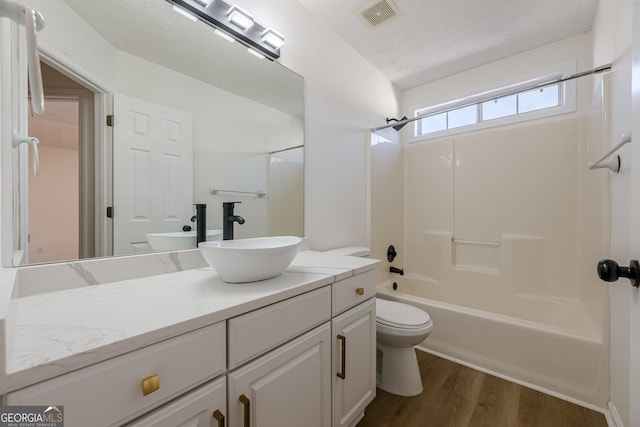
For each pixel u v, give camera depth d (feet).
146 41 3.58
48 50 2.79
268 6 5.05
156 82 3.67
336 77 6.72
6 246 2.52
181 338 1.96
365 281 4.17
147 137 3.58
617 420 3.95
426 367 5.80
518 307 7.09
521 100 7.64
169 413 1.88
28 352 1.50
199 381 2.06
